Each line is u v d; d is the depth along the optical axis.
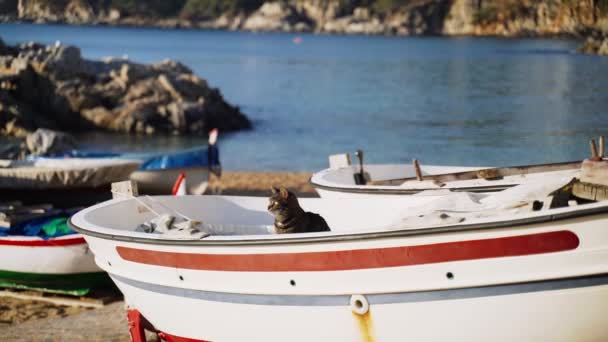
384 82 51.41
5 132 29.88
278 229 7.15
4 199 13.95
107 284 10.39
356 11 194.38
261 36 161.00
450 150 24.66
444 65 66.75
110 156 16.45
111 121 32.19
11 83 32.50
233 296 6.74
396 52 93.81
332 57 83.62
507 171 10.52
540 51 71.94
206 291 6.86
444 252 5.95
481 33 148.12
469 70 58.41
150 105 32.75
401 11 182.50
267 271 6.50
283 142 28.89
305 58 82.00
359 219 8.38
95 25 90.19
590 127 23.91
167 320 7.33
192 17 193.12
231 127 32.97
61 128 32.28
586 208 5.59
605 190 6.57
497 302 5.95
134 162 14.19
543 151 21.31
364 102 40.03
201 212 8.72
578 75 41.12
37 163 14.57
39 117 31.59
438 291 6.06
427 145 26.00
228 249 6.54
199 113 32.41
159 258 7.00
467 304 6.02
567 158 19.75
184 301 7.05
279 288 6.52
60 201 13.91
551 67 49.44
